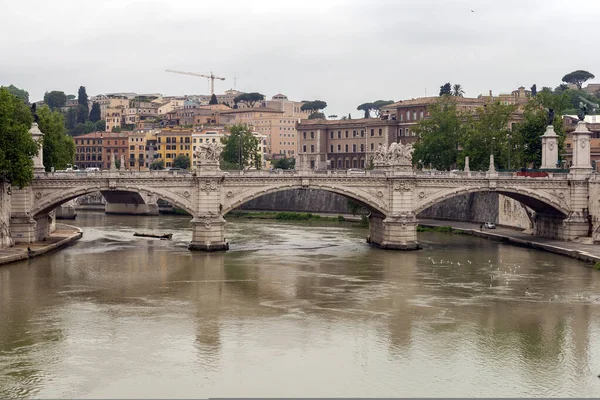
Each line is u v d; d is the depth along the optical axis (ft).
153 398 191.52
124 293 295.07
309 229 538.47
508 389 199.00
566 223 417.49
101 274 331.98
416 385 200.95
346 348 228.84
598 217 410.11
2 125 352.08
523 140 516.73
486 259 377.91
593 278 326.65
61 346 228.43
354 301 284.20
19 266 346.95
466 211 564.30
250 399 191.52
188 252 399.24
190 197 399.24
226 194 401.29
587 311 270.87
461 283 316.81
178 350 225.76
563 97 595.88
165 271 341.21
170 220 610.24
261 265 359.25
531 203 439.63
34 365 212.64
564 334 243.81
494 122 540.11
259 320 257.34
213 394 194.29
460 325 252.62
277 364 214.90
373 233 442.91
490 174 412.57
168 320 256.52
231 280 321.73
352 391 196.54
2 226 372.17
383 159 453.58
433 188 412.77
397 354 223.92
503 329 248.52
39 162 393.91
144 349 226.58
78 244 431.02
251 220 626.23
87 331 243.19
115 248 414.41
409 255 393.50
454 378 205.87
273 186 403.13
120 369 210.38
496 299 287.69
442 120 575.79
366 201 410.93
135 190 388.37
